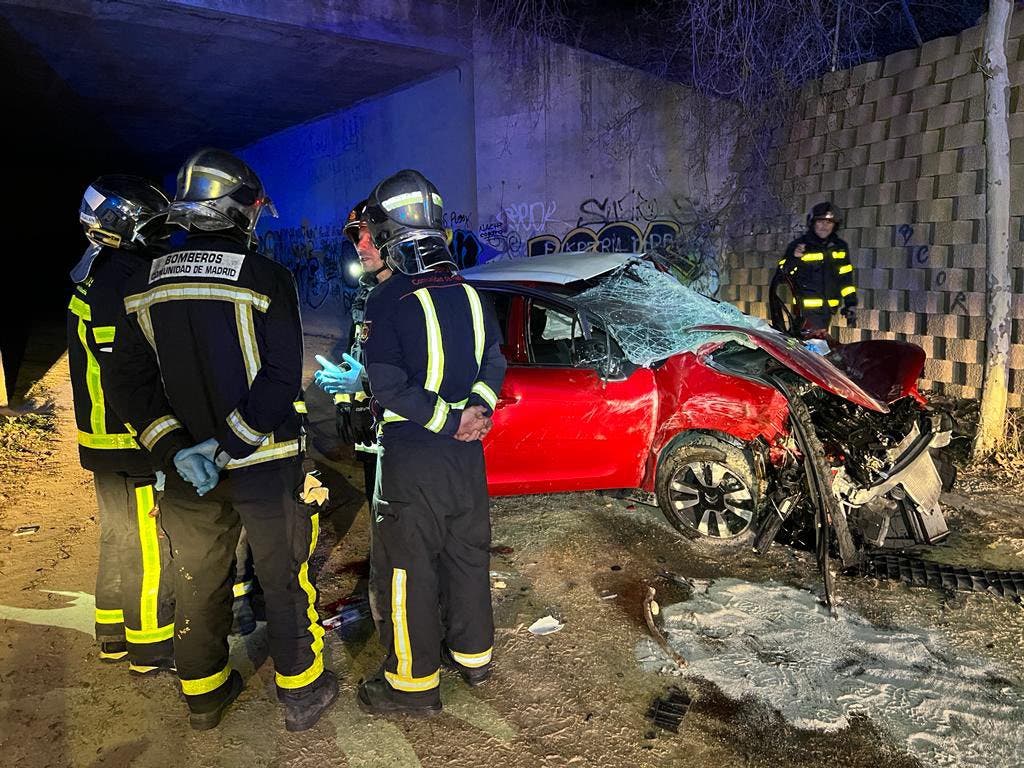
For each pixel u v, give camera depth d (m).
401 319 2.34
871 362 4.15
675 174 8.98
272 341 2.18
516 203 10.22
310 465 5.38
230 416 2.13
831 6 7.93
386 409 2.41
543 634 3.14
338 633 3.18
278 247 16.83
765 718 2.57
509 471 4.03
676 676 2.83
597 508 4.51
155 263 2.18
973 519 4.16
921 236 6.50
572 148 9.63
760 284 8.43
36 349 9.91
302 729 2.53
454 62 10.59
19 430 6.03
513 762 2.38
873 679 2.77
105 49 9.99
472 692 2.75
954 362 6.27
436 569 2.52
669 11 9.22
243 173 2.24
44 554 3.89
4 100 13.10
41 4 8.28
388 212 2.39
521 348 4.13
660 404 3.95
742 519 3.79
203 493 2.12
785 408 3.69
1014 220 5.69
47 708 2.66
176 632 2.43
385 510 2.43
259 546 2.32
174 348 2.14
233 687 2.65
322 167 14.64
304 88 12.05
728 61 8.20
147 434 2.21
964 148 6.07
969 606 3.25
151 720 2.60
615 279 4.64
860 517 3.77
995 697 2.64
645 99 9.03
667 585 3.54
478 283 4.47
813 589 3.46
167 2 8.28
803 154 7.75
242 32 9.29
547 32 9.58
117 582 2.88
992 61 4.74
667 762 2.38
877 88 6.91
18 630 3.17
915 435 3.66
